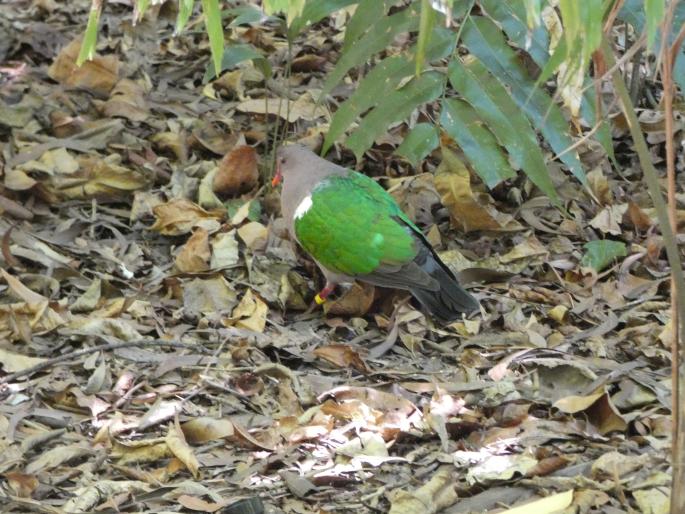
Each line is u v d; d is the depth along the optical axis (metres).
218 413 7.93
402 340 9.11
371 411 7.82
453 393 8.16
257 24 13.66
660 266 10.20
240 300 9.48
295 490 6.98
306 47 13.12
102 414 7.87
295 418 7.74
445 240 10.59
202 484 7.09
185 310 9.30
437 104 11.70
